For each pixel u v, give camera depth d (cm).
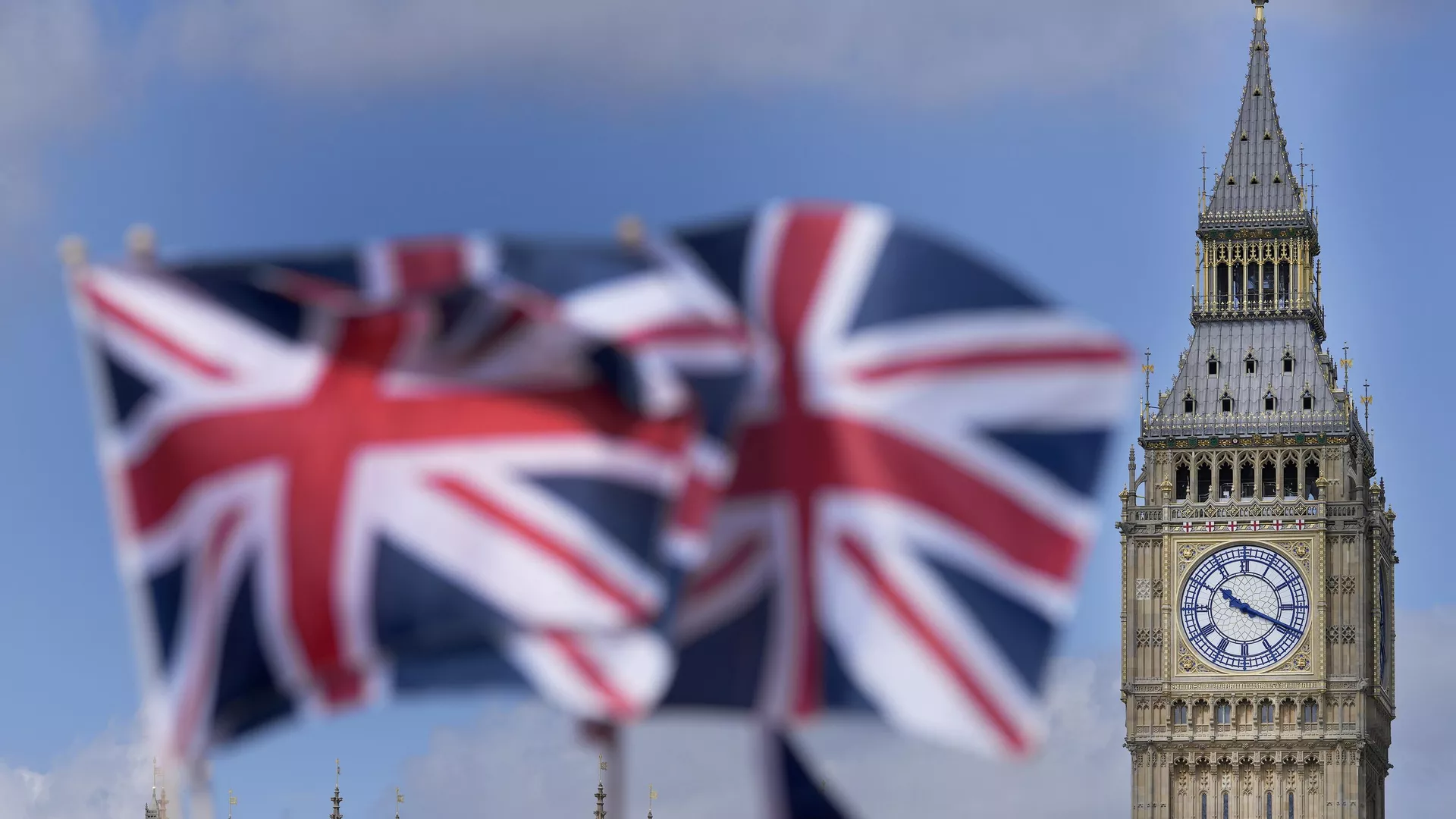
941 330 5231
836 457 5225
